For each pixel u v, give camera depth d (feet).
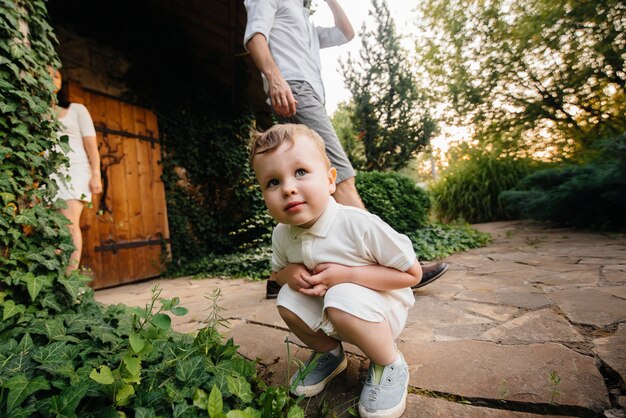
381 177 17.07
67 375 3.22
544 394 3.20
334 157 6.00
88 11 14.01
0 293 4.45
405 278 3.24
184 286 11.40
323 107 6.17
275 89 5.70
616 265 8.25
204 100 17.88
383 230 3.18
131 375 2.97
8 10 5.08
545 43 21.97
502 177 23.99
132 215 14.26
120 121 14.30
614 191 13.38
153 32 16.03
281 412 2.94
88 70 13.79
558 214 16.30
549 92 22.76
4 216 4.77
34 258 4.82
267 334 5.38
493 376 3.59
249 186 17.79
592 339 4.26
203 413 2.86
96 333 4.17
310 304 3.52
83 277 5.40
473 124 27.09
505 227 19.26
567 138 22.81
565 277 7.59
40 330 4.05
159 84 16.08
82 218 12.69
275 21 6.25
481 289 7.14
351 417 3.23
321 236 3.34
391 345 3.28
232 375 3.37
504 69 24.00
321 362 3.81
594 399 3.05
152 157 15.37
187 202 16.78
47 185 5.53
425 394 3.43
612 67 19.97
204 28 17.42
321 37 7.71
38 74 5.57
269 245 14.87
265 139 3.25
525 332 4.66
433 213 27.30
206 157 17.84
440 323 5.29
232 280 11.87
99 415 2.71
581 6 19.85
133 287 12.55
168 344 3.88
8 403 2.75
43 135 5.57
